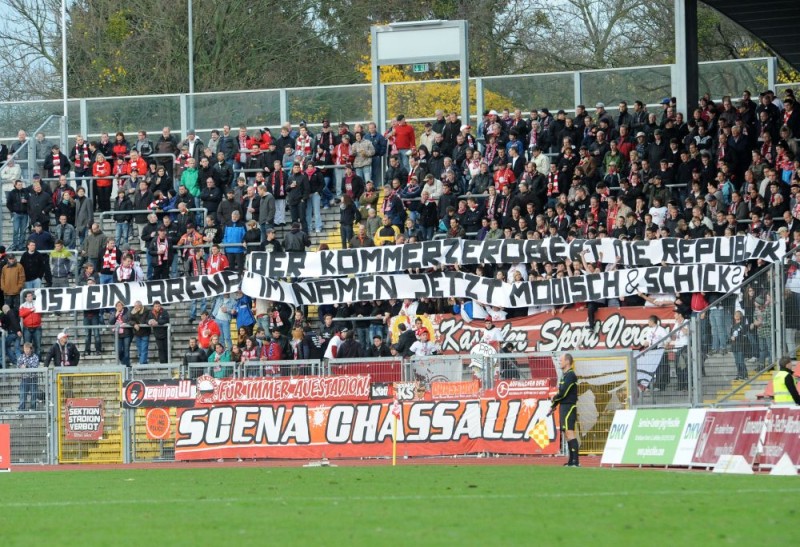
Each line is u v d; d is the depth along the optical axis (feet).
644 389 172.35
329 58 407.44
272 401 185.26
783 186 202.69
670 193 211.61
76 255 237.04
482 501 95.45
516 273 205.46
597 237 209.67
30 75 417.49
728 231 196.03
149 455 190.29
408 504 93.61
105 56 406.82
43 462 193.57
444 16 424.87
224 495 107.96
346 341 199.93
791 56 265.95
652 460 146.00
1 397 195.31
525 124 239.09
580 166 220.23
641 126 231.30
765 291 168.04
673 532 74.28
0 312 225.35
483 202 229.25
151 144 271.49
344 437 182.39
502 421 176.04
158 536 75.92
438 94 272.31
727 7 251.60
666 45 403.54
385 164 249.55
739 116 221.66
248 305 220.64
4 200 260.01
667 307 194.59
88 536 77.15
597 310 198.90
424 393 180.34
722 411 136.87
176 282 220.02
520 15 426.10
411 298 211.41
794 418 126.00
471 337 206.18
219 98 286.87
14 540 76.02
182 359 224.94
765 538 71.56
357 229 239.91
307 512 88.22
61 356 209.67
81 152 259.60
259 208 235.81
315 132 279.28
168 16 388.98
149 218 234.58
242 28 388.37
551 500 95.71
